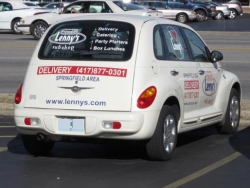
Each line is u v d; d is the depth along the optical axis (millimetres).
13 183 8547
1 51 25406
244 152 10562
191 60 10633
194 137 11930
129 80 9117
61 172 9164
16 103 9539
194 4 51500
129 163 9727
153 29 9711
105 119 9008
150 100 9125
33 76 9492
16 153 10469
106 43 9422
